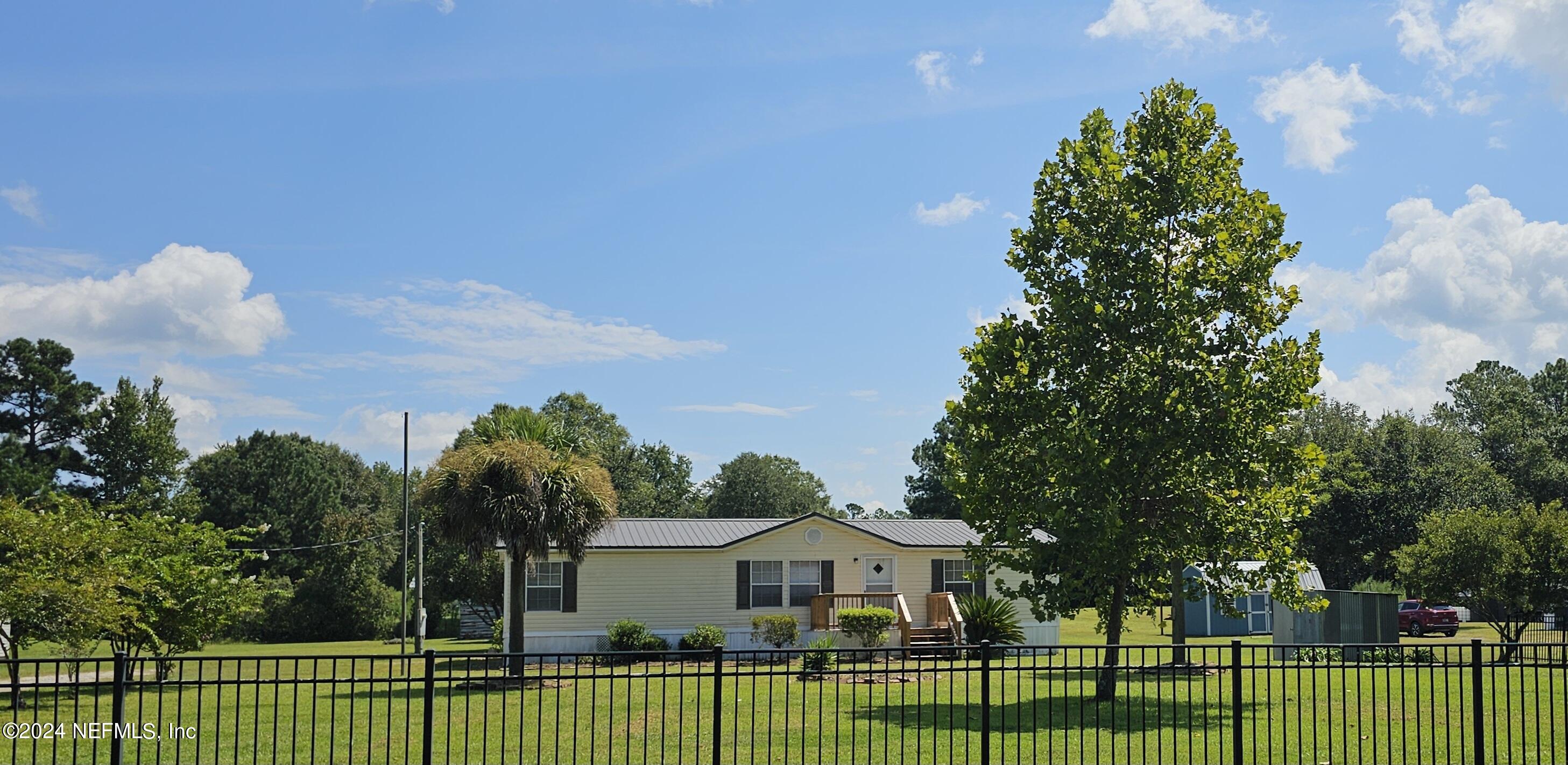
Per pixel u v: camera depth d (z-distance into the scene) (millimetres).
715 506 71375
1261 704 17422
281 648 41531
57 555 18969
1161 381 16953
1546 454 64125
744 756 12867
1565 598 29625
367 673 26312
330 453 84625
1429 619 42656
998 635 31125
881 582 33156
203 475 63062
